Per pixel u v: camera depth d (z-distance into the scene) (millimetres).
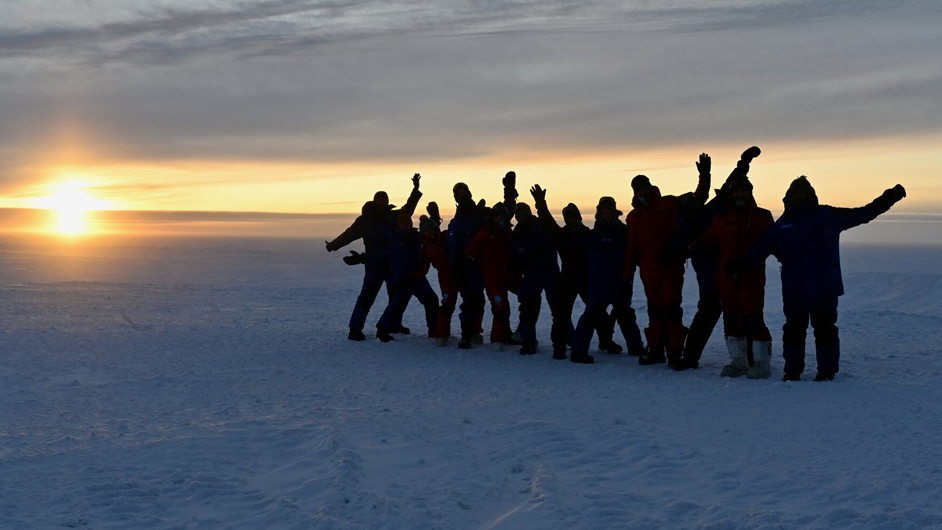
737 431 5410
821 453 4836
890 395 6320
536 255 8891
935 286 33406
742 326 7461
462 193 9711
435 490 4352
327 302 18766
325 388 7355
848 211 6953
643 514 3908
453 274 9516
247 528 3846
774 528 3590
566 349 9297
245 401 6805
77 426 5922
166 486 4441
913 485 4152
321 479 4496
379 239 10609
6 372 8422
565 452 5020
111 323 13258
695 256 7793
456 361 8773
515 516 3912
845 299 28688
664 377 7496
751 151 7363
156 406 6648
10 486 4453
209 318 14148
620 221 8531
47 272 54094
